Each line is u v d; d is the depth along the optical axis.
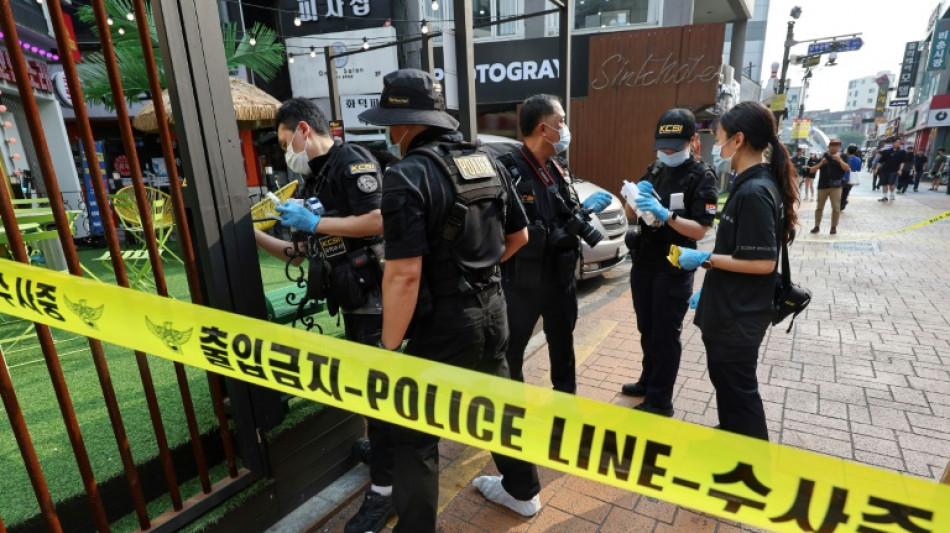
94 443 2.02
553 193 2.20
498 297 1.74
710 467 1.02
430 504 1.63
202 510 1.82
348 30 10.20
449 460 2.56
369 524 1.99
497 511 2.18
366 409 1.28
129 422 2.19
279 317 2.51
